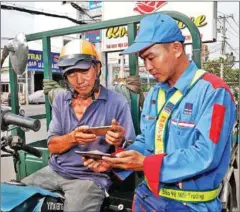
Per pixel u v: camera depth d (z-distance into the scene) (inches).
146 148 61.2
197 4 189.2
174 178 50.7
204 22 189.2
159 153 55.5
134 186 85.6
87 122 72.5
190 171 49.8
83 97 72.2
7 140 57.0
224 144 50.8
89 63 68.4
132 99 86.3
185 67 55.5
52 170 74.5
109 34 224.1
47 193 61.7
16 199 56.7
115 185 86.8
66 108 74.1
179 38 53.7
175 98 54.8
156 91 59.8
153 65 53.6
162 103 57.8
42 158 97.9
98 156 57.6
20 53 53.6
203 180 53.6
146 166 52.1
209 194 54.1
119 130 63.4
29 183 74.2
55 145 71.6
